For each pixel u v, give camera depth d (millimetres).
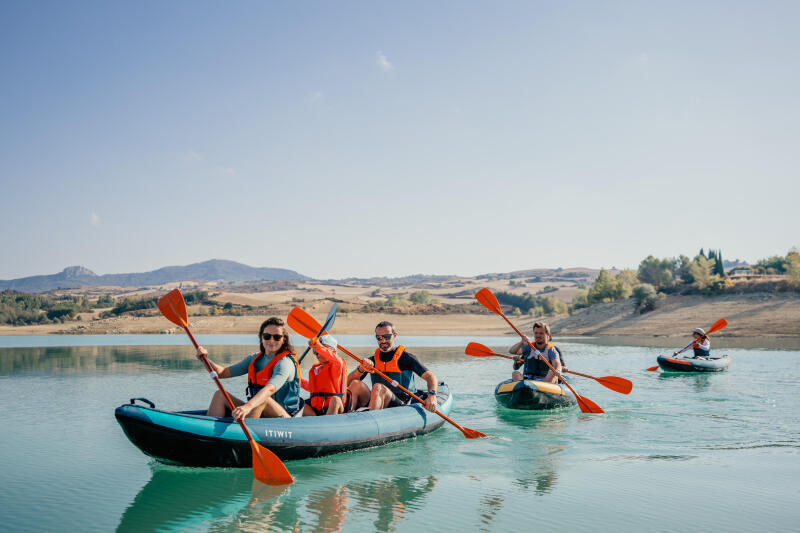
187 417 5438
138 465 6164
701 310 64562
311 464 6137
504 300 159125
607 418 9062
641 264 118062
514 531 4230
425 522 4410
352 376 7945
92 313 133750
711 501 4941
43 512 4664
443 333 75125
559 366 10398
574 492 5195
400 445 7125
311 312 102750
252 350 29781
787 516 4543
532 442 7324
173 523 4406
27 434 7883
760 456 6578
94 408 10117
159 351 29906
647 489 5281
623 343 39875
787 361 21438
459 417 9219
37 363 20906
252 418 5742
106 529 4289
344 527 4309
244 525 4352
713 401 10883
